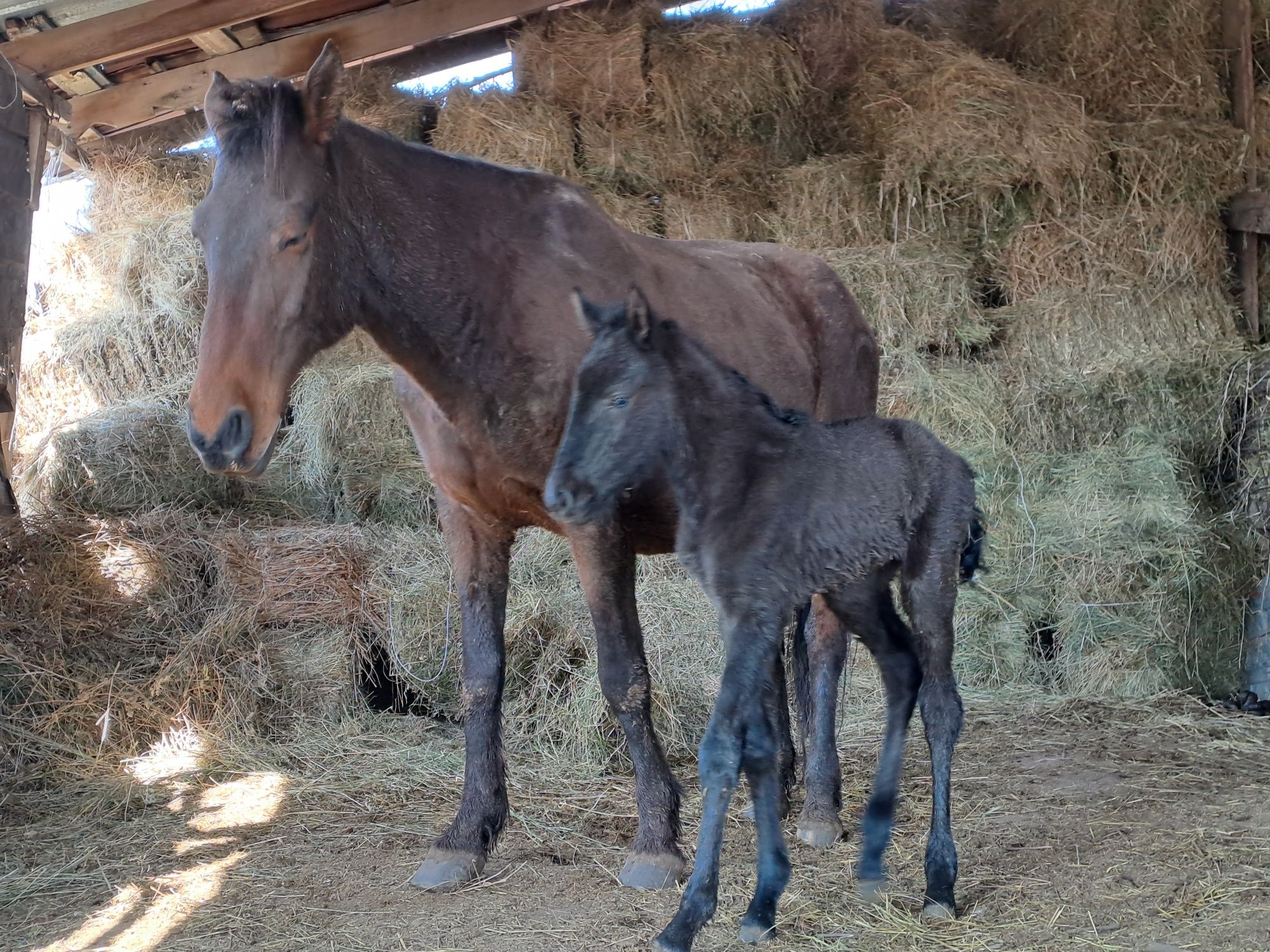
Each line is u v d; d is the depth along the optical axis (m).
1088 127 6.20
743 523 3.05
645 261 3.77
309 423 6.09
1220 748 5.00
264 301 3.00
